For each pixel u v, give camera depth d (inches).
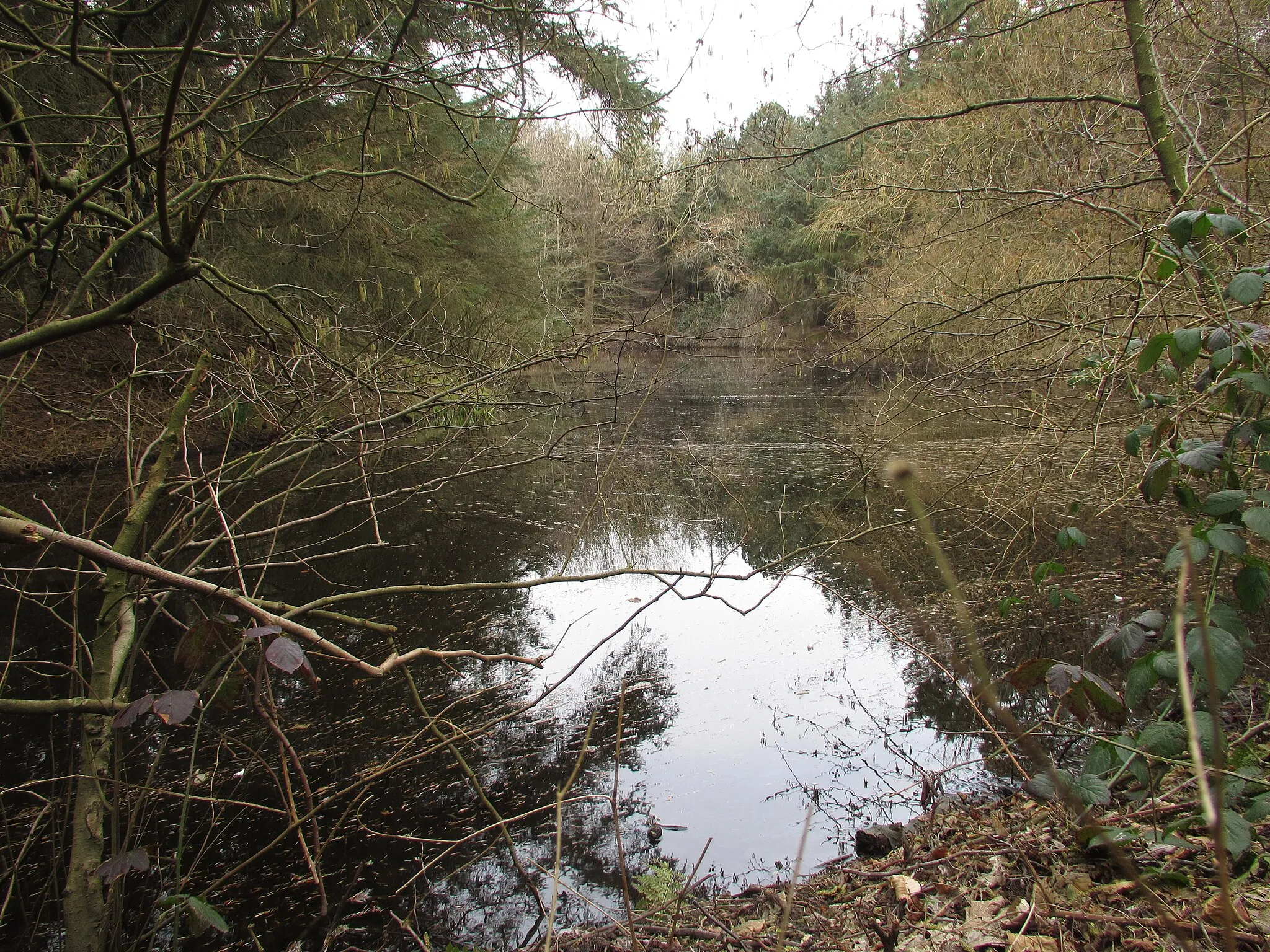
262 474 132.7
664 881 99.3
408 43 167.0
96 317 89.1
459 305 460.1
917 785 120.3
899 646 173.0
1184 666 22.8
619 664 170.4
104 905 89.0
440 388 188.4
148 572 60.7
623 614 200.7
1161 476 91.8
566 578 109.7
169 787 126.5
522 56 131.2
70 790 97.3
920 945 79.3
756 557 245.0
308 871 107.7
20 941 93.5
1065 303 223.8
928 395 296.0
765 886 98.6
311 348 155.6
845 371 270.8
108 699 79.2
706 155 205.3
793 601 205.3
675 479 359.6
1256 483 127.5
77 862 86.3
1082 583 197.5
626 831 114.0
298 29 171.9
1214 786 21.1
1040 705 142.3
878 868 98.8
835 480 341.1
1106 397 141.7
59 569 103.1
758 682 159.8
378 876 106.7
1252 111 194.1
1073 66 221.0
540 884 104.3
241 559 235.5
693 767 129.3
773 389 708.7
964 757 127.4
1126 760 87.8
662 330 197.2
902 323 289.3
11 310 248.2
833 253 650.2
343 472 373.1
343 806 122.4
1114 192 201.9
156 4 106.7
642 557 249.4
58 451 341.1
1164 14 189.6
